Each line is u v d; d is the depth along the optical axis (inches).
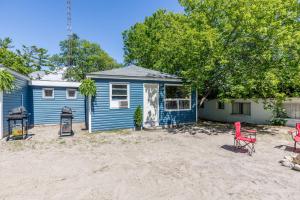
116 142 335.0
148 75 486.3
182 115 533.3
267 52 375.9
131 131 437.7
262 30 349.4
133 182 176.1
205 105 730.2
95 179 182.7
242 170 206.5
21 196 149.6
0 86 323.6
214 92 670.5
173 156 257.1
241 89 419.8
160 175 192.4
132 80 461.4
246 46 423.8
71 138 362.9
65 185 169.6
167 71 620.4
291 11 406.3
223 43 421.1
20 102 450.0
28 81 510.3
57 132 425.7
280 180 181.2
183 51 437.1
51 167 214.5
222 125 536.1
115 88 443.8
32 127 504.4
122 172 200.2
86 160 239.3
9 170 205.0
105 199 145.9
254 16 361.1
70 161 235.5
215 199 146.2
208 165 221.9
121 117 449.4
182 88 536.4
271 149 293.1
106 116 431.2
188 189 162.6
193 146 311.3
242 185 170.4
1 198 146.4
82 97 601.3
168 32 557.6
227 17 418.6
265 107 520.1
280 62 410.3
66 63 1462.8
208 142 339.6
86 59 1558.8
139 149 291.7
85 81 401.4
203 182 176.4
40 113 536.1
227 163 229.0
